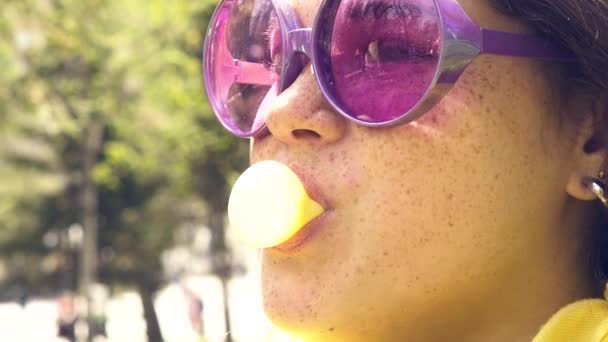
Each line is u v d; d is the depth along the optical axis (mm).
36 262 27266
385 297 1257
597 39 1295
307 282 1274
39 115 16328
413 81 1224
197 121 13461
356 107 1248
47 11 14344
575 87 1332
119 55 13898
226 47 1514
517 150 1275
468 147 1246
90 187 17719
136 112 15266
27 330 24359
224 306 17984
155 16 12938
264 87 1426
